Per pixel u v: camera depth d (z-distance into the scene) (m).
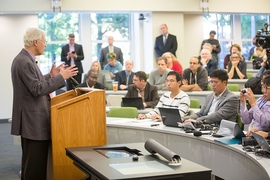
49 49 10.84
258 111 3.63
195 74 7.26
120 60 10.45
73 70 3.66
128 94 6.05
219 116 4.22
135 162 2.48
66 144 3.60
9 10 9.50
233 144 3.28
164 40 10.44
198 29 11.69
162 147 2.56
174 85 4.76
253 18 12.54
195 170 2.28
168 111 4.17
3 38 9.97
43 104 3.64
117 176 2.17
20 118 3.57
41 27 10.77
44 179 3.67
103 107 3.71
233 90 6.98
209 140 3.50
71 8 9.77
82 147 3.01
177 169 2.31
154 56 10.59
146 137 4.24
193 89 7.04
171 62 8.48
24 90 3.56
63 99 4.04
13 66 3.59
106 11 10.03
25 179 3.60
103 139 3.72
